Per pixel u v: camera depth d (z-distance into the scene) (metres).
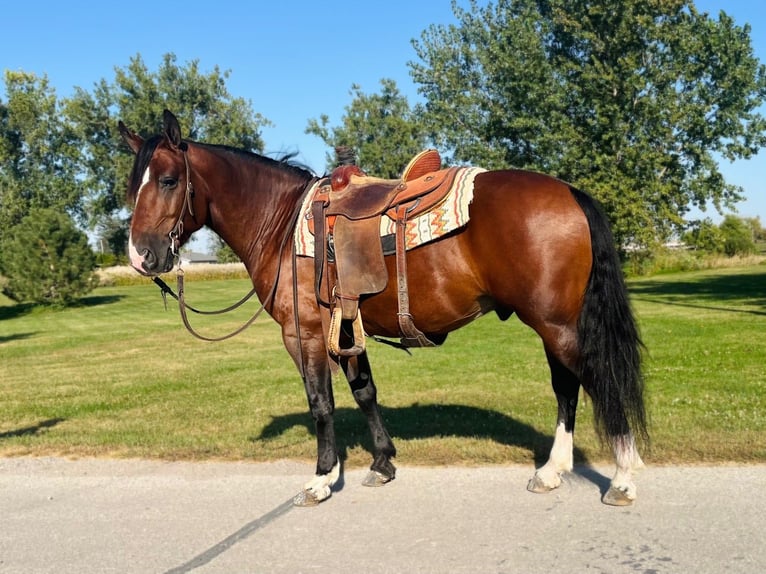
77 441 5.54
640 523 3.40
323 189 4.10
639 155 23.80
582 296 3.44
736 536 3.21
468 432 5.37
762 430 4.89
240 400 7.56
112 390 8.75
